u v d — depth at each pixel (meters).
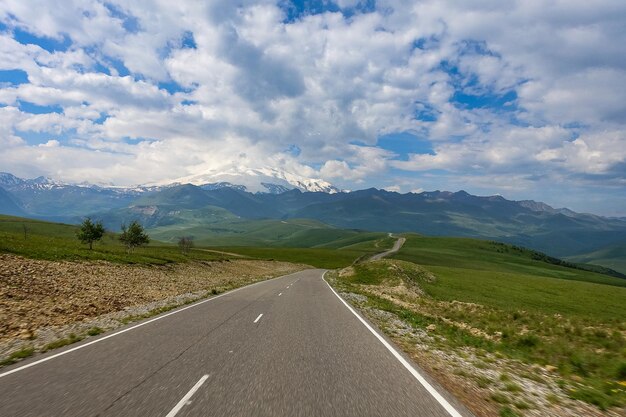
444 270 71.12
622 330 18.42
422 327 16.48
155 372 7.95
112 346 10.33
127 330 12.70
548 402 7.34
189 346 10.44
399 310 21.92
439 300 35.50
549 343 14.66
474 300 38.72
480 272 72.88
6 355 9.23
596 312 36.69
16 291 17.69
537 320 22.11
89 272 27.81
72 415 5.64
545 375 9.76
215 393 6.75
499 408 6.69
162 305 19.47
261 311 18.06
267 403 6.35
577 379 9.48
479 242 190.75
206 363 8.74
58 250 35.22
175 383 7.25
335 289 34.50
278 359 9.29
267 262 96.25
